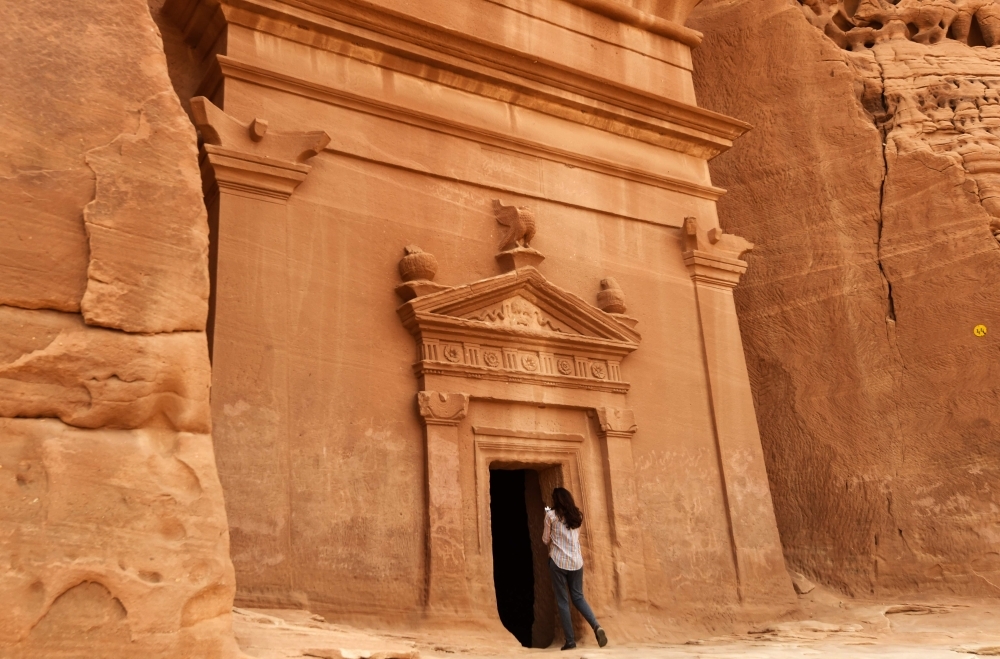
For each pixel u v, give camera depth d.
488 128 8.90
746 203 12.33
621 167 9.79
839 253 11.58
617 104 9.78
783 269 11.85
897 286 11.17
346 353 7.45
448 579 7.27
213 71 7.62
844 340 11.24
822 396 11.19
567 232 9.24
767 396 11.54
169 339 3.29
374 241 7.92
